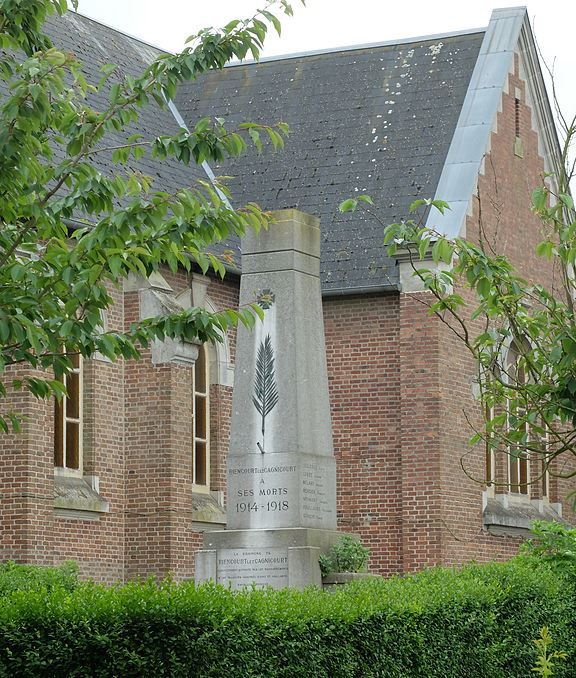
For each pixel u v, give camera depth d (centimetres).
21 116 1530
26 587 2352
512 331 1606
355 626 1570
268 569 2100
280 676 1438
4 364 1523
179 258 1627
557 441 1600
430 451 3347
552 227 1747
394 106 3812
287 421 2142
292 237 2192
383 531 3412
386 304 3462
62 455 2997
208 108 3962
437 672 1703
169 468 3098
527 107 3816
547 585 2022
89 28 3697
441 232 3394
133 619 1312
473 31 3934
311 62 4031
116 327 3105
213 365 3422
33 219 1633
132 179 1681
